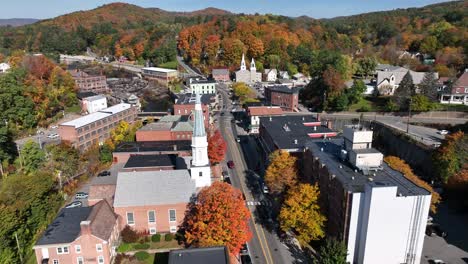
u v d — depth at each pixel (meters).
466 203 76.94
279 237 67.69
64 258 55.81
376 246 55.03
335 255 53.16
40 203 72.06
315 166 71.75
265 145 106.25
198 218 58.25
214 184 62.09
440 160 86.81
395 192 52.47
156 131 109.69
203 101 152.88
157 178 67.69
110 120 128.38
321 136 97.00
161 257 60.44
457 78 144.25
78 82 197.50
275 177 75.62
